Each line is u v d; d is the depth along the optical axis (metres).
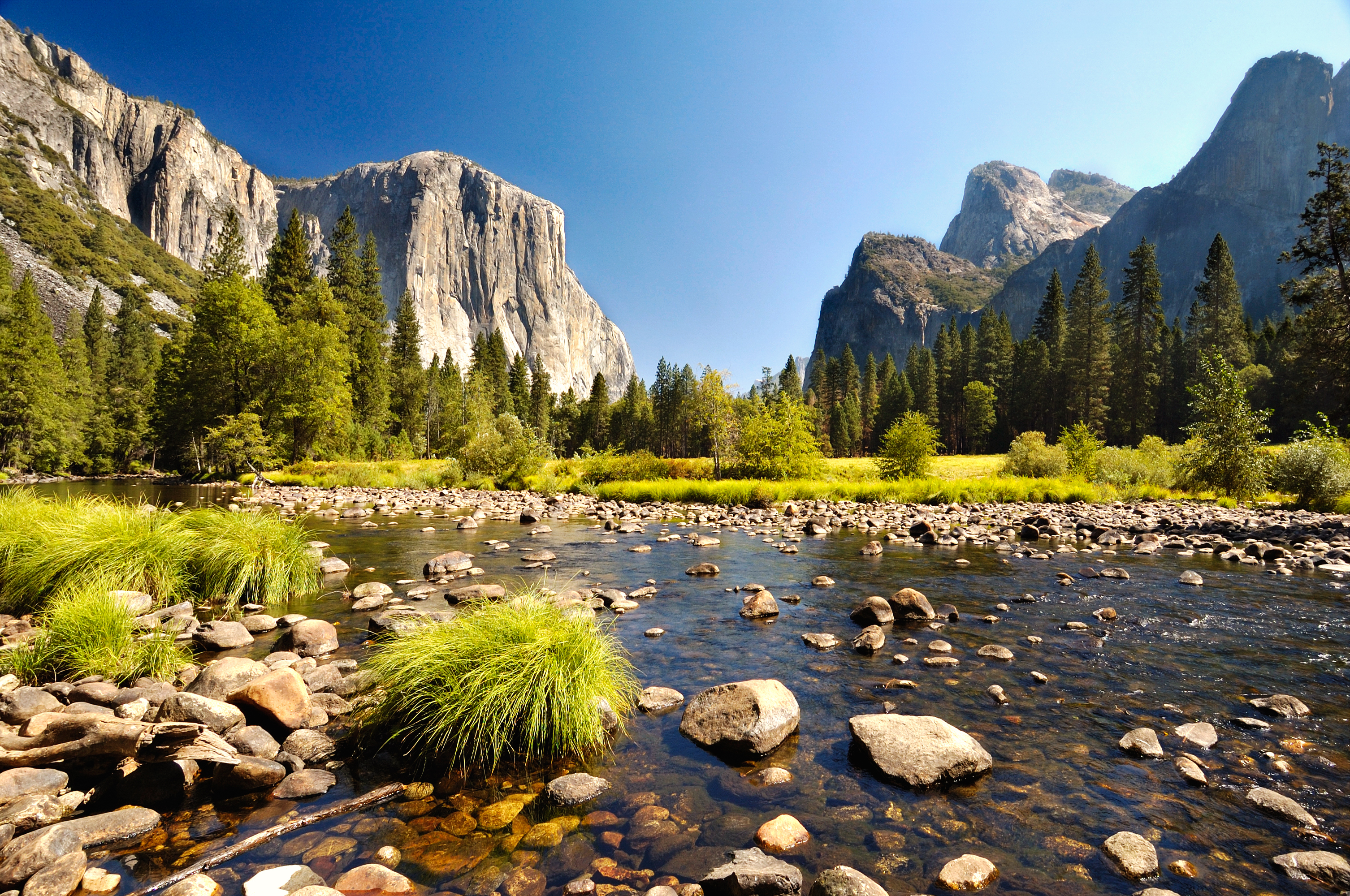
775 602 6.74
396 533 13.33
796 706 3.96
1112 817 2.87
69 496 8.12
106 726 3.08
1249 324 76.75
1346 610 6.94
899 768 3.23
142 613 5.95
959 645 5.67
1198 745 3.61
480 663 3.75
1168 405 65.38
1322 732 3.82
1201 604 7.21
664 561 10.17
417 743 3.50
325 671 4.58
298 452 37.50
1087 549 11.72
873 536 13.89
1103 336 63.88
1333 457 18.72
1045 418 73.44
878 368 108.44
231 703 3.74
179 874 2.37
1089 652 5.44
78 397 56.50
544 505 21.52
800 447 29.02
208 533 7.44
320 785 3.11
